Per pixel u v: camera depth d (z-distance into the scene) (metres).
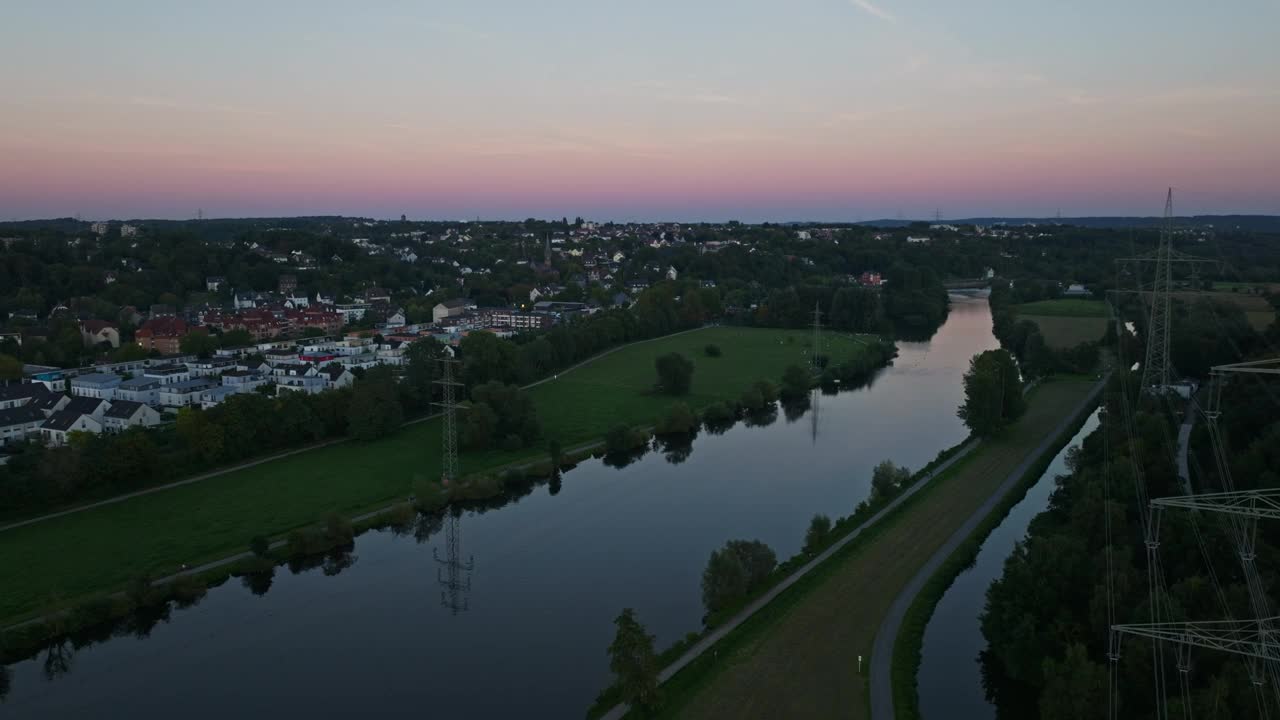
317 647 108.38
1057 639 92.81
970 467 169.00
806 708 87.25
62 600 116.25
